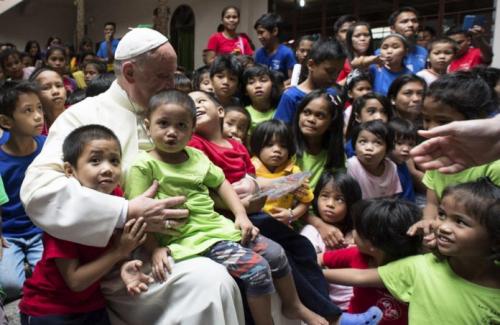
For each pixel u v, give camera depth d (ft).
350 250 7.44
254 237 6.08
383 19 26.30
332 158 9.43
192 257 5.71
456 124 4.39
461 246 5.26
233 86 12.12
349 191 8.48
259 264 5.66
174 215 5.48
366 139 9.30
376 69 13.70
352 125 11.30
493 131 4.34
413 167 10.55
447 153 4.68
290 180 7.45
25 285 5.76
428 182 7.48
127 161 6.29
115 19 48.44
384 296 6.50
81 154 5.39
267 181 7.74
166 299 5.55
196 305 5.34
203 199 6.05
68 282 5.37
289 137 8.69
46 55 19.71
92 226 5.24
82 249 5.57
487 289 5.35
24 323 5.99
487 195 5.21
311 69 10.75
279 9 30.78
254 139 8.74
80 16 38.78
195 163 6.20
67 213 5.25
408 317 5.99
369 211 6.61
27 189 5.54
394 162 10.16
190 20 37.91
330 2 28.68
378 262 6.76
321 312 6.64
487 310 5.28
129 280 5.48
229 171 7.14
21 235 9.42
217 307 5.28
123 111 6.55
